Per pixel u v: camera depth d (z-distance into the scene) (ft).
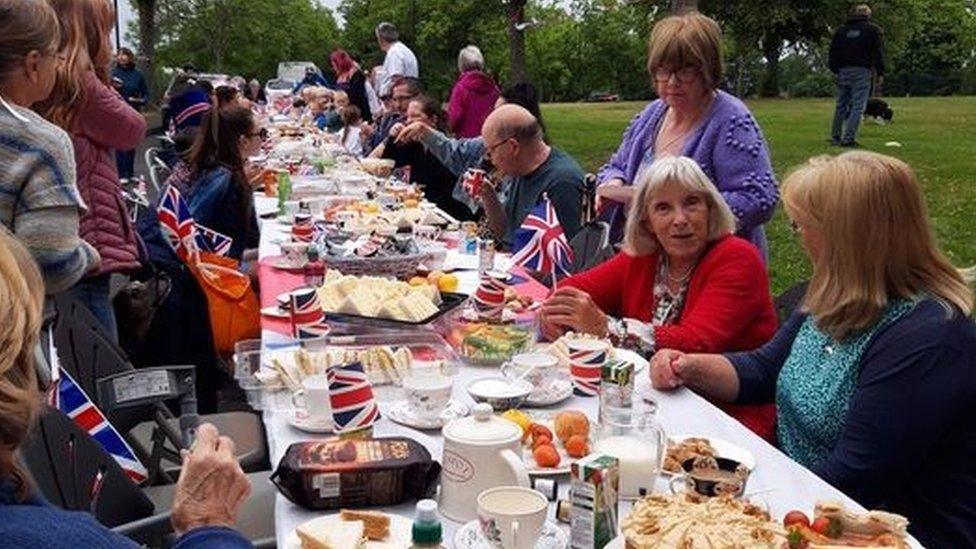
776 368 8.61
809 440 7.54
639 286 10.52
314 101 41.22
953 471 6.82
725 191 12.22
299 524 5.65
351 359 8.02
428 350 8.70
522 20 56.95
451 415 7.24
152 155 26.86
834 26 85.61
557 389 7.97
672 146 12.75
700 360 8.50
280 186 18.45
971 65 110.22
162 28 110.83
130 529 6.56
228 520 5.16
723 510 5.02
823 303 7.21
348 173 21.84
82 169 10.94
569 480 6.13
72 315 9.34
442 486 5.77
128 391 8.63
